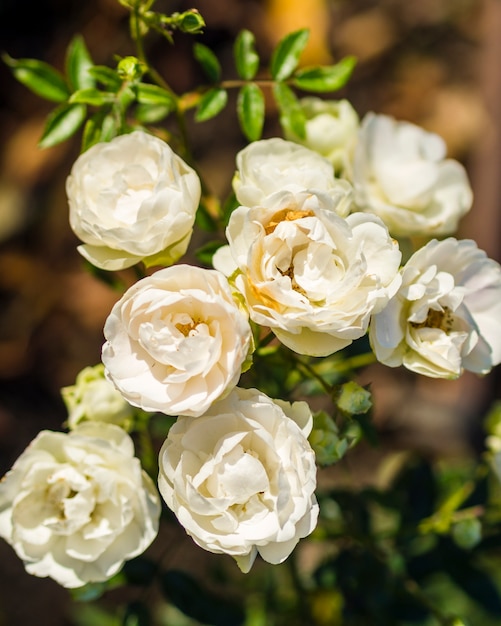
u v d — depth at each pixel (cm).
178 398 44
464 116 91
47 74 53
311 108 54
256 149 48
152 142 47
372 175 54
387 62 94
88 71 50
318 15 92
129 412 50
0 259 86
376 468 78
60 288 86
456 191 55
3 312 86
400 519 59
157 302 44
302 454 44
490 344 49
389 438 79
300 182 47
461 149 90
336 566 59
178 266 44
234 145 88
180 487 44
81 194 48
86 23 91
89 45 90
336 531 58
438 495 60
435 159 56
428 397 80
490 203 79
